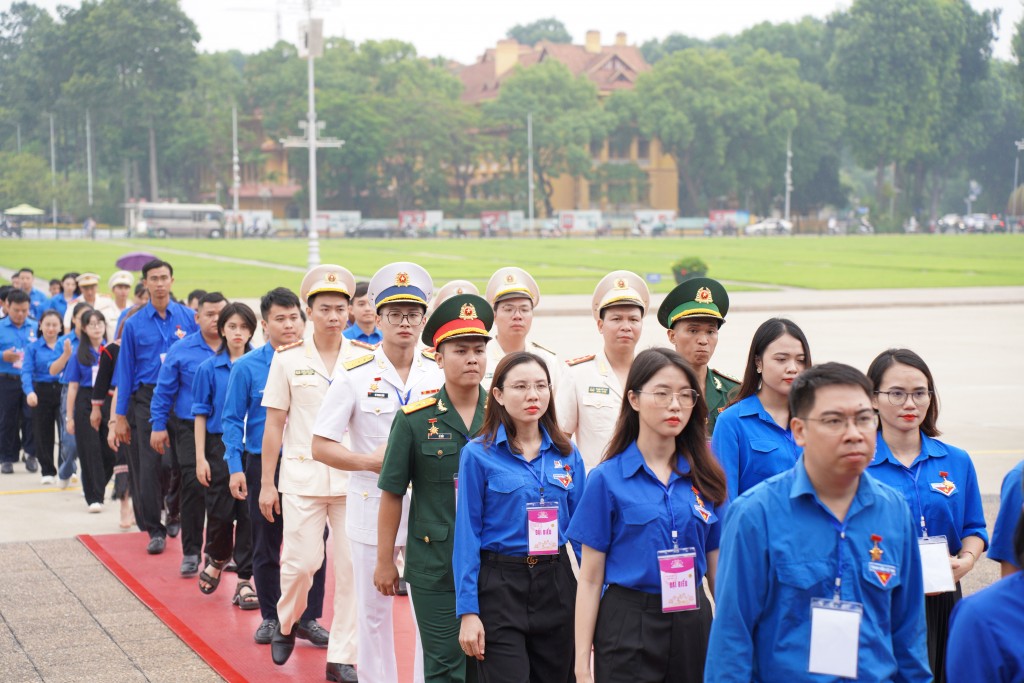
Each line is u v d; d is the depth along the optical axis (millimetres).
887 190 106062
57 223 101938
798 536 3402
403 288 5910
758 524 3428
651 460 4305
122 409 8836
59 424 11500
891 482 4742
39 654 6480
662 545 4191
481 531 4691
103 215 106938
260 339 19875
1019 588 2930
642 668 4156
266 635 6723
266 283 38125
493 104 101312
